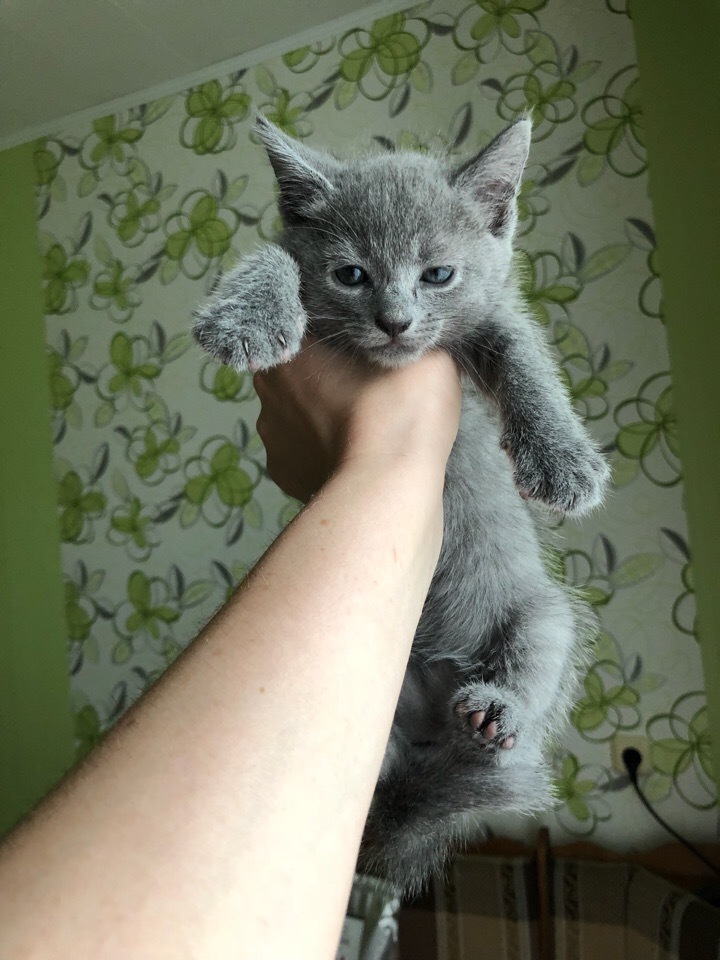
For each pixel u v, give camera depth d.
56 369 0.52
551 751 0.39
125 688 0.49
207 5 0.42
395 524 0.14
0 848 0.08
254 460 0.46
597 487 0.22
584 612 0.29
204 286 0.47
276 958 0.08
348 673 0.11
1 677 0.53
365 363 0.22
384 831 0.22
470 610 0.24
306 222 0.24
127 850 0.08
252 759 0.09
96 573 0.51
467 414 0.25
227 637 0.11
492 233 0.24
